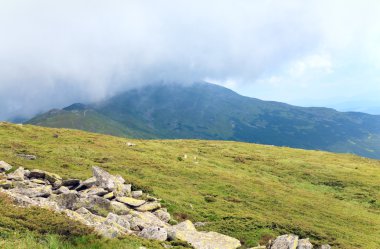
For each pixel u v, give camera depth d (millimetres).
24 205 24484
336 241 37969
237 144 118250
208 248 27875
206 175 62312
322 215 49719
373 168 88688
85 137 85375
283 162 89688
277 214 46125
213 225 38500
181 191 49656
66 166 52844
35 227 19156
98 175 42156
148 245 21578
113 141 86312
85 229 19953
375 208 59906
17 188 34312
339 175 78812
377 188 70188
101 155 65188
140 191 43406
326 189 70188
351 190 69062
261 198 52656
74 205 30375
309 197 60219
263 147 115688
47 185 39656
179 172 61312
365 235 43062
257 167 82500
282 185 67500
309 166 86625
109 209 31859
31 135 75875
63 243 17578
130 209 35156
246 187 57969
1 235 17109
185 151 90688
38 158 55125
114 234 21109
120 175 48938
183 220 38656
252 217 41406
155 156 73438
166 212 37625
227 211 43906
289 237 29203
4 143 61375
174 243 25781
